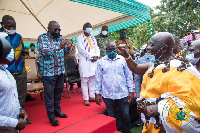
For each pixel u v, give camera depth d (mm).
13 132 1422
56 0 4430
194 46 1864
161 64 1324
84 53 3492
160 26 12680
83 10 5113
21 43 2668
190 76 1158
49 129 2529
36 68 4695
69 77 4941
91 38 3721
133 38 13492
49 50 2527
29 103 4277
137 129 3926
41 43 2576
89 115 3080
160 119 1253
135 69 1742
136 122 4145
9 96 1306
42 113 3383
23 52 2713
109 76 2834
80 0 3053
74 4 4691
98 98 3014
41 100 4570
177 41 1915
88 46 3578
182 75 1174
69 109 3488
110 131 2775
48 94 2635
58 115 3025
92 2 3221
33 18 5492
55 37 2699
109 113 2984
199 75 1170
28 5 4562
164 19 13242
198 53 1823
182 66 1206
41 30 6605
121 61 2842
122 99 2881
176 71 1211
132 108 4148
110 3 3557
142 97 1359
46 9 4934
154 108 1211
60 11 5137
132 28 13578
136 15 4461
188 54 1935
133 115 4172
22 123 1357
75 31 7285
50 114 2652
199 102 1093
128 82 2883
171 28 12562
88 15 5500
